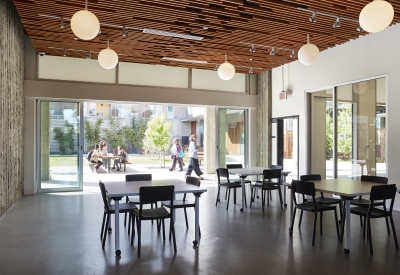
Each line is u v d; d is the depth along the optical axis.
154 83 9.56
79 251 4.17
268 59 8.76
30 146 8.53
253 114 11.01
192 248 4.31
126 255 4.04
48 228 5.23
